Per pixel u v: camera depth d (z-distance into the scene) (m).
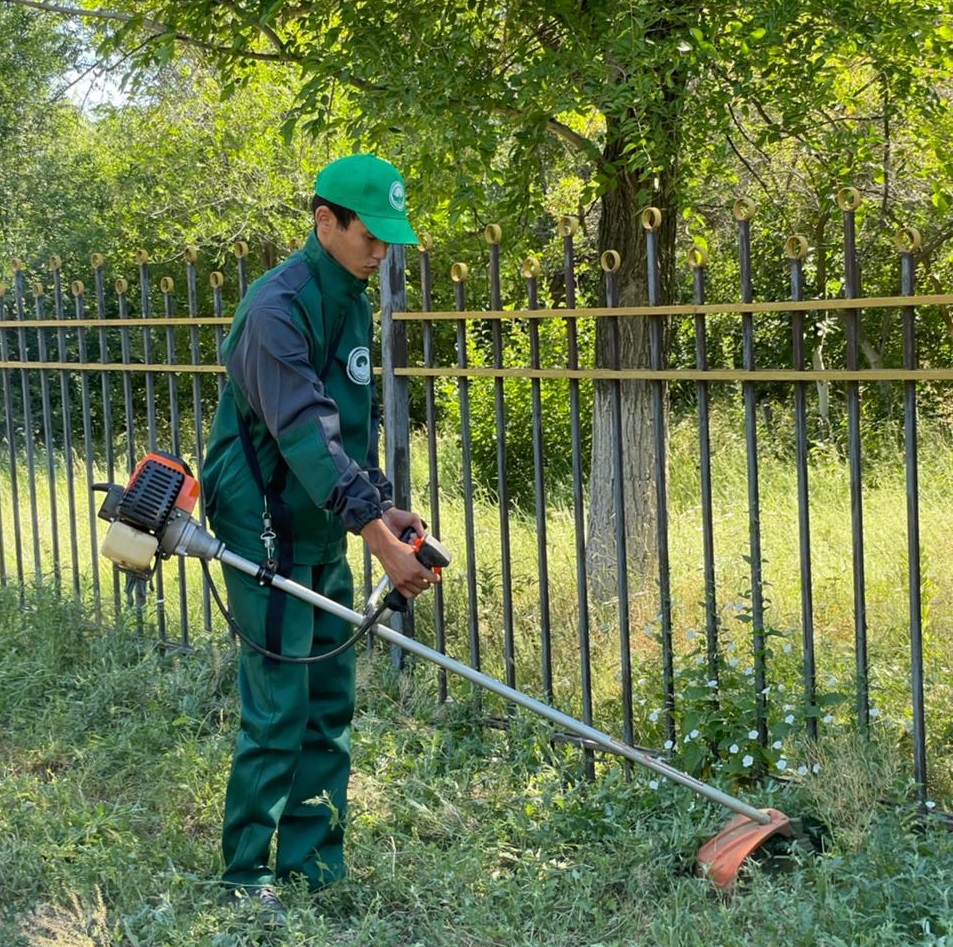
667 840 3.56
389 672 5.04
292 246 4.41
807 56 6.22
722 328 14.66
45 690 5.14
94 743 4.52
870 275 13.30
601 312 3.92
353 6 5.88
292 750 3.37
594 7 5.79
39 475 11.23
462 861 3.49
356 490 3.04
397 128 5.89
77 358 15.60
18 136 19.98
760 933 2.97
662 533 4.00
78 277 19.75
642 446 6.77
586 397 11.55
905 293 3.34
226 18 6.66
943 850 3.32
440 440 13.59
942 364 13.70
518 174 6.61
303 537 3.37
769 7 5.58
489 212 6.89
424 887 3.43
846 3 5.80
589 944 3.13
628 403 6.76
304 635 3.36
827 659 5.15
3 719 4.91
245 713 3.40
